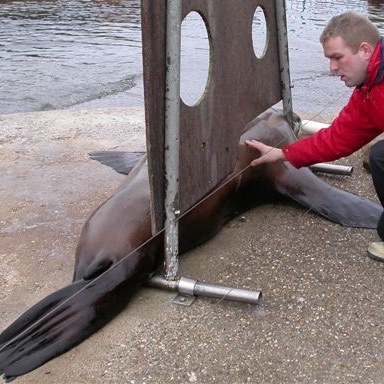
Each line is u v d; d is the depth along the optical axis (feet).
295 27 49.88
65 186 16.89
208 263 12.91
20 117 23.38
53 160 18.79
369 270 12.58
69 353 10.39
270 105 15.79
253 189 15.05
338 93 30.91
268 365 10.05
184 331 10.89
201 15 11.39
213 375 9.88
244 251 13.34
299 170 15.51
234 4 12.69
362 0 64.44
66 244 13.91
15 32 47.91
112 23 52.19
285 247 13.47
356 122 12.28
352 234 13.94
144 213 12.14
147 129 10.36
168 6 10.19
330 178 17.04
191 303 11.65
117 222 12.05
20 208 15.67
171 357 10.28
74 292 11.25
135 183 12.96
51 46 42.93
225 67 12.62
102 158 18.56
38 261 13.24
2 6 60.08
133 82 33.63
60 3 62.75
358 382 9.66
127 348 10.50
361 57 11.23
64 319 10.82
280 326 10.95
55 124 22.38
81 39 45.47
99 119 23.07
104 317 10.99
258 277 12.38
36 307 11.09
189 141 11.49
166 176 11.12
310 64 37.58
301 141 13.32
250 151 14.80
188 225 12.95
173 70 10.48
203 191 12.34
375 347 10.40
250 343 10.56
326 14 55.93
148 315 11.34
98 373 9.98
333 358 10.18
